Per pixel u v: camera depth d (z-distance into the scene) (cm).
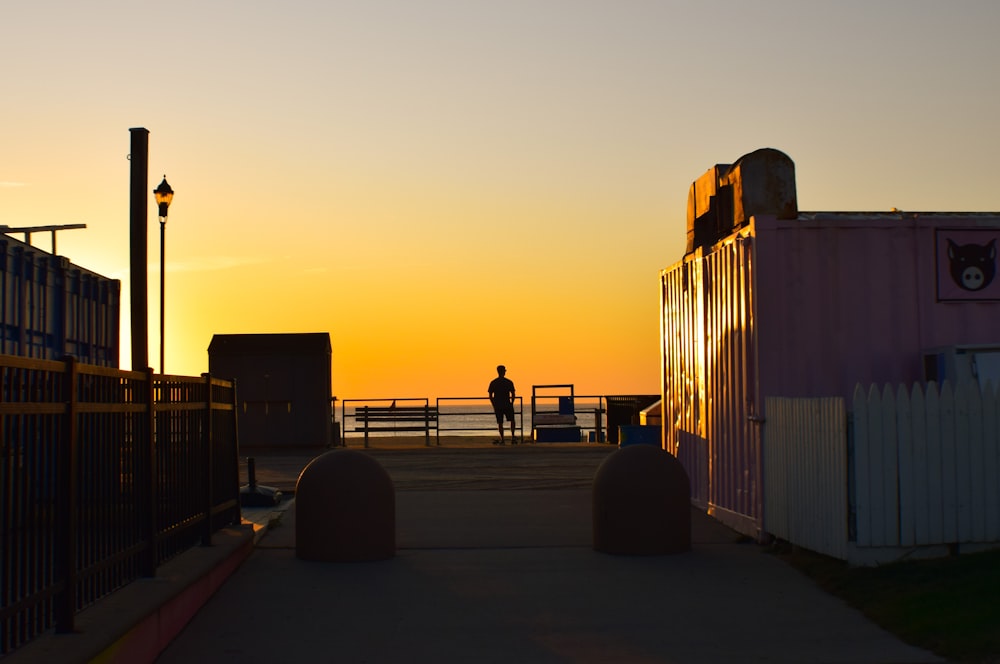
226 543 1066
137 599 750
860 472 991
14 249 1342
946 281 1244
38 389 616
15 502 579
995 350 1164
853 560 992
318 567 1091
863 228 1235
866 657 763
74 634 635
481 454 2578
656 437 1827
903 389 999
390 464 2267
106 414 744
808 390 1215
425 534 1286
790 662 754
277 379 2911
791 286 1223
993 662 718
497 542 1230
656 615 891
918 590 898
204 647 794
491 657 772
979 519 995
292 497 1648
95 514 723
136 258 1561
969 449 999
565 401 3247
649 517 1141
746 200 1329
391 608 919
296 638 822
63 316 1517
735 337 1298
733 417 1309
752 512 1231
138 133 1574
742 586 993
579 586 1001
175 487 951
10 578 577
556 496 1642
